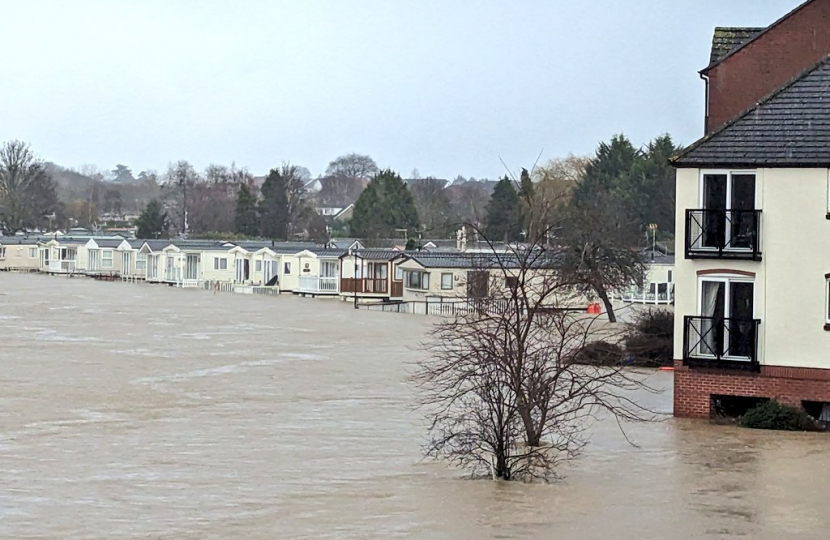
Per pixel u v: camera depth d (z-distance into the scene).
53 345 63.62
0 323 77.50
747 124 37.81
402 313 94.38
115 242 147.38
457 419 31.88
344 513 25.11
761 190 36.94
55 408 41.22
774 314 36.84
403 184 160.00
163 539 23.06
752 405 38.06
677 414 38.25
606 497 26.61
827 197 36.28
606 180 129.62
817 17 40.88
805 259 36.50
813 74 38.41
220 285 126.31
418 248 119.38
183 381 49.41
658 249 110.25
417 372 51.25
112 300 104.94
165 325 78.81
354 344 67.06
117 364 55.16
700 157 37.41
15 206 188.12
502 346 29.55
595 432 35.50
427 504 25.89
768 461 31.03
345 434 35.81
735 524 24.28
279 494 27.02
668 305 91.38
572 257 65.94
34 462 31.06
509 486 27.81
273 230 170.62
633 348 49.50
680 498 26.58
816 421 36.44
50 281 137.00
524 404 28.66
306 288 117.31
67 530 23.77
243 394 45.56
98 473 29.59
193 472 29.70
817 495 27.02
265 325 80.50
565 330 35.00
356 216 156.50
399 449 33.12
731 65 41.84
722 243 37.22
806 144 36.78
